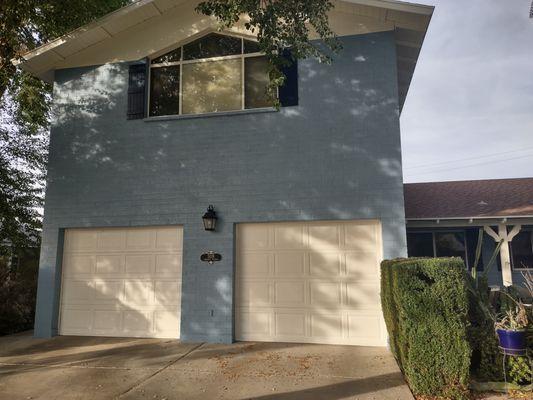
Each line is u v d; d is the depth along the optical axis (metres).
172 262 8.73
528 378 5.30
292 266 8.22
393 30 8.41
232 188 8.52
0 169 12.52
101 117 9.34
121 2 11.29
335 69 8.48
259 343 7.96
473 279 6.35
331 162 8.22
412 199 12.91
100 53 9.55
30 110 12.62
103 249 9.08
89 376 6.21
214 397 5.31
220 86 9.05
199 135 8.84
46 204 9.28
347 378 5.93
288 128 8.48
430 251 12.80
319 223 8.25
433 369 5.15
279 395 5.33
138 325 8.69
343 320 7.91
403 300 5.34
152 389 5.62
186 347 7.73
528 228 12.31
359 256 8.02
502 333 5.37
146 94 9.27
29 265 12.29
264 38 6.41
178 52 9.38
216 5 6.53
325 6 6.71
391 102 8.20
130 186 8.98
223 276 8.26
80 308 8.98
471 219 10.88
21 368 6.68
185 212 8.65
